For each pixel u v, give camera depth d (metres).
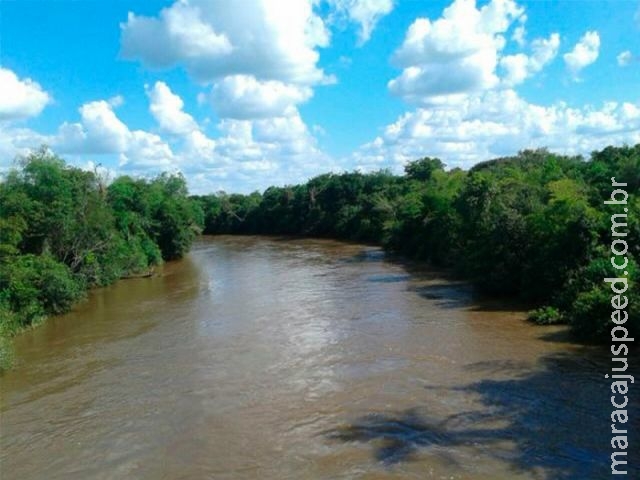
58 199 33.56
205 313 27.20
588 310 18.59
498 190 33.28
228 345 21.02
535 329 20.50
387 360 17.94
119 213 45.94
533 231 26.42
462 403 14.08
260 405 14.89
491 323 21.81
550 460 11.00
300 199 88.25
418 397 14.68
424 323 22.50
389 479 10.69
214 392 16.09
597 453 11.14
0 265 26.05
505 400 14.06
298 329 22.83
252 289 33.78
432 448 11.84
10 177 33.94
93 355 20.75
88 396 16.44
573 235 23.58
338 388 15.75
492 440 12.01
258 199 102.81
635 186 29.33
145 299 32.47
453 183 44.53
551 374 15.60
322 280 35.91
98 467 12.10
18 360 20.56
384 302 27.38
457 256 36.06
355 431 12.93
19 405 16.00
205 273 43.72
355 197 78.75
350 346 19.86
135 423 14.28
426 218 44.84
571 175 34.22
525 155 53.38
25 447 13.30
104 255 37.56
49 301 28.06
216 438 13.08
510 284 26.91
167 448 12.77
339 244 65.31
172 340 22.27
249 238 87.06
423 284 32.28
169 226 55.59
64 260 34.25
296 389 15.91
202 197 107.75
